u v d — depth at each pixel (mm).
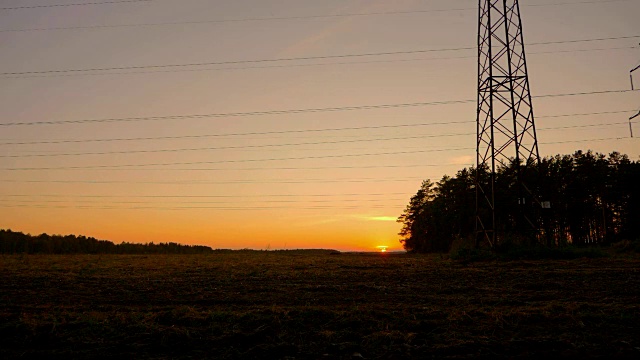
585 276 22562
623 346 9852
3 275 28234
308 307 14641
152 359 9852
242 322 12852
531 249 35844
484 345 10242
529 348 10039
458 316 12859
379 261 39969
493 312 13242
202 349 10633
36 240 77500
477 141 40031
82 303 17109
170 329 12039
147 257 56250
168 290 20625
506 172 62094
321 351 10211
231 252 86375
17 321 13055
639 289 17938
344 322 12539
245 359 9805
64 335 11758
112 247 86438
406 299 16859
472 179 89188
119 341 11273
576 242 79750
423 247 96562
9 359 9930
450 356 9570
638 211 70750
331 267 33094
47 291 20578
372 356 9820
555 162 80812
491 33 39469
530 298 16469
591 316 12469
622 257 35562
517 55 39125
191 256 60562
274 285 21984
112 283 23734
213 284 22812
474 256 35781
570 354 9297
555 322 12320
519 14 39406
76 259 49469
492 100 38906
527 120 39000
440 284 21047
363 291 19266
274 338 11281
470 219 87562
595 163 79188
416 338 11008
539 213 47969
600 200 76750
